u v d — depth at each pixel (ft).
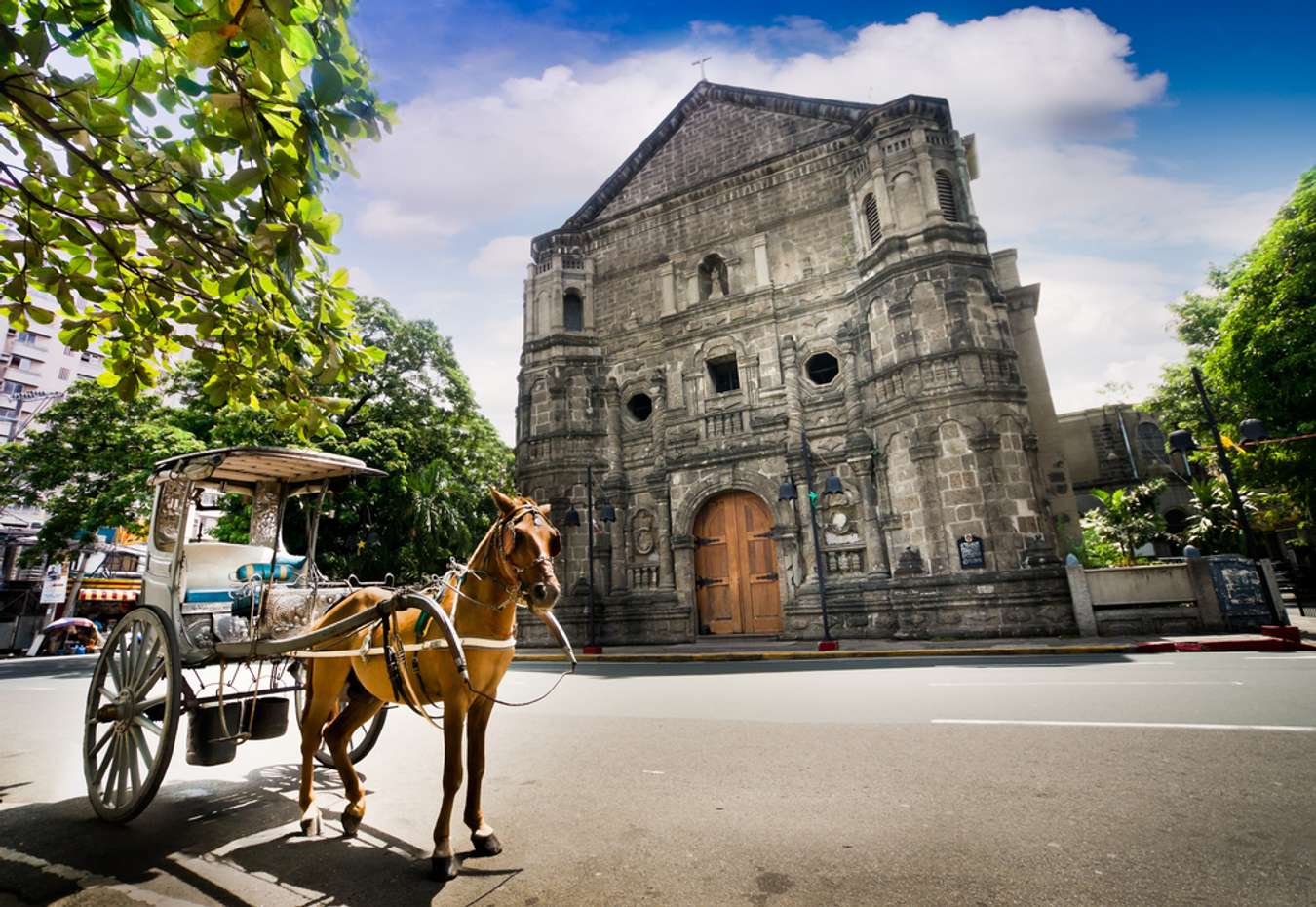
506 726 25.00
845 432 60.18
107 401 64.85
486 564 13.83
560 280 78.38
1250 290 57.67
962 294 54.19
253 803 16.20
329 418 17.71
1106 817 12.37
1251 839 11.05
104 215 13.04
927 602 51.01
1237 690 23.93
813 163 68.90
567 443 72.54
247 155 10.66
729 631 62.54
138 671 15.55
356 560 73.41
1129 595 45.27
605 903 10.00
